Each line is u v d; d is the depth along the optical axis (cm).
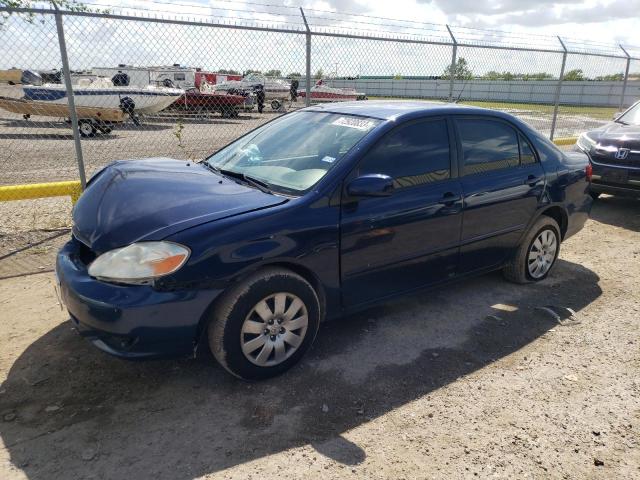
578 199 494
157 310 268
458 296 447
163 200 311
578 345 369
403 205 349
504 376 328
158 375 316
